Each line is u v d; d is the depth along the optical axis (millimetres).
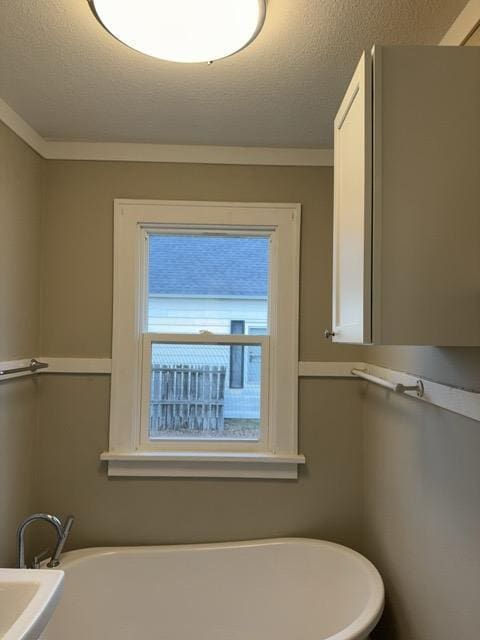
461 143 1009
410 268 999
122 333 2104
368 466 2051
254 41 1308
